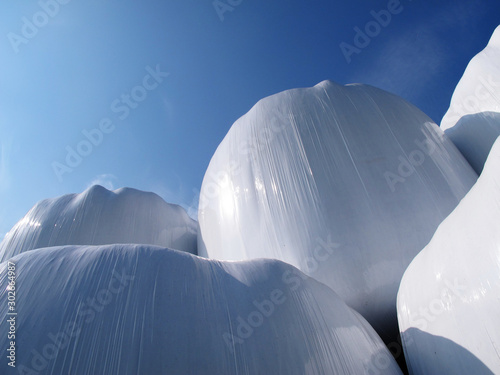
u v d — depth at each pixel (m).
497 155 2.02
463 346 1.92
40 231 5.10
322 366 1.95
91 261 2.05
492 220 1.88
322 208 3.43
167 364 1.62
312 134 3.94
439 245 2.32
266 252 3.54
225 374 1.67
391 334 3.40
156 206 6.05
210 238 4.55
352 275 3.17
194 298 1.95
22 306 1.76
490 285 1.80
